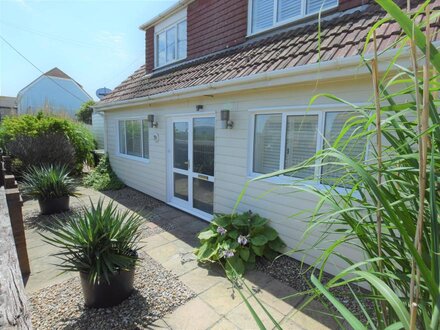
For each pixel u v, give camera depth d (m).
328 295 0.82
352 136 1.03
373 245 0.98
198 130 4.94
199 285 2.80
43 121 8.59
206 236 3.45
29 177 5.40
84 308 2.40
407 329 0.61
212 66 4.72
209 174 4.78
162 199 6.06
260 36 4.62
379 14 2.96
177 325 2.22
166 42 6.94
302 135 3.27
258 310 2.42
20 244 2.95
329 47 2.87
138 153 6.98
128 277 2.47
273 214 3.60
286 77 2.97
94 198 6.39
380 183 0.87
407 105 0.90
